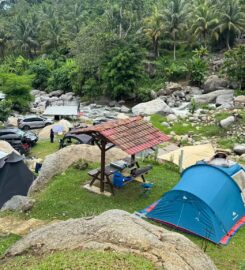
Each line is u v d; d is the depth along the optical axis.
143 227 9.53
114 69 53.38
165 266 7.57
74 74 59.34
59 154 20.45
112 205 15.83
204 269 8.17
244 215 14.92
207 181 14.27
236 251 12.61
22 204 15.59
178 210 13.96
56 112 43.41
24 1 120.69
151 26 65.44
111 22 59.84
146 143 16.19
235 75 50.78
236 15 62.91
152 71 62.69
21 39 82.94
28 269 7.52
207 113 40.50
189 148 23.42
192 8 67.56
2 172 17.81
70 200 16.08
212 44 67.38
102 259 7.38
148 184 17.50
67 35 79.62
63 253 8.08
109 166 17.42
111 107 54.09
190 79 58.72
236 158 27.02
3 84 47.66
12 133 32.72
